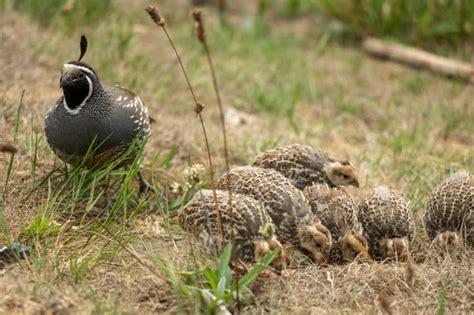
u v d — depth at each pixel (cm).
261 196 980
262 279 880
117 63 1557
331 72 1772
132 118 1034
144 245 941
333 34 1956
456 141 1495
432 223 1023
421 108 1608
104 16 1756
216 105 1537
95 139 1012
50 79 1441
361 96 1675
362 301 859
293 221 965
